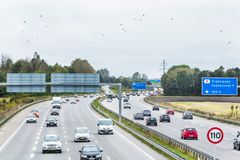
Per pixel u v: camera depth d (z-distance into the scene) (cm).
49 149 5234
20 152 5359
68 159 4712
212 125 9981
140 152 5275
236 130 8838
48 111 14550
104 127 7650
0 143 6394
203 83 6731
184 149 5109
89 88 9206
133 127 8581
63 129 8644
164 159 4653
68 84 9125
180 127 9281
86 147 4569
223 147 6016
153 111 15275
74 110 15238
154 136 6794
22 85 9138
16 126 9344
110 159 4666
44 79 9125
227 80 6700
